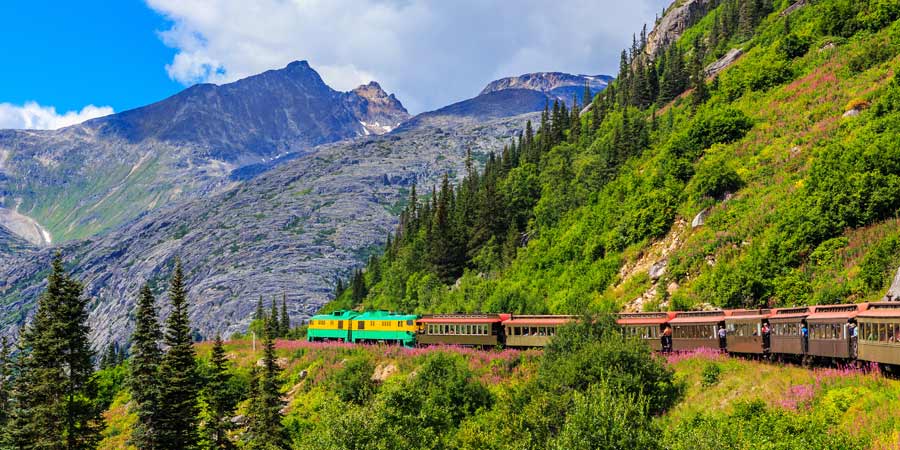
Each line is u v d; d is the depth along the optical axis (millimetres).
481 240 131875
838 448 30828
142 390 59062
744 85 121312
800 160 84812
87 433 58625
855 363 42031
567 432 34969
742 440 33188
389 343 89750
